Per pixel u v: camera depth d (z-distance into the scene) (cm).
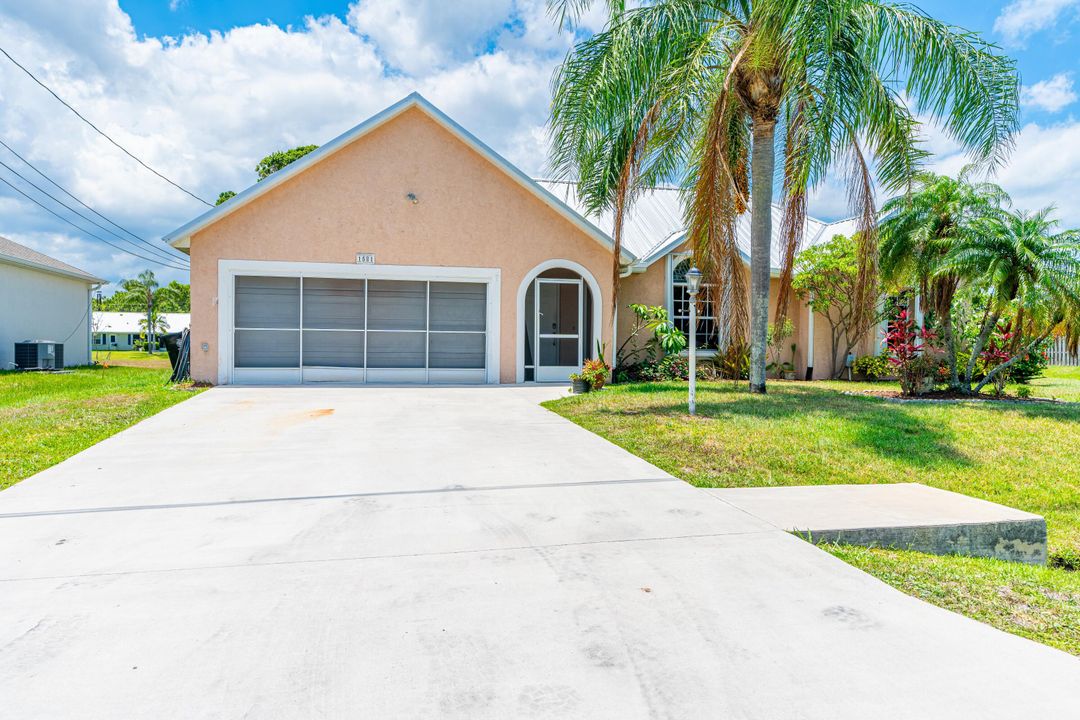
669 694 246
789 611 321
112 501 500
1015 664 276
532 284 1514
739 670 264
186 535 423
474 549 404
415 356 1453
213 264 1339
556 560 387
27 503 493
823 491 574
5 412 920
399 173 1409
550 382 1512
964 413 991
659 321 1585
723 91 1004
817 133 995
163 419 901
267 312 1388
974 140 1025
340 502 505
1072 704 245
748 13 1089
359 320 1428
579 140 1060
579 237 1484
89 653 269
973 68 990
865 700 244
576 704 238
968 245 1166
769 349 1750
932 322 1359
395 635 289
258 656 269
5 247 2312
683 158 1218
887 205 1323
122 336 7006
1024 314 1210
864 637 296
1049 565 521
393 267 1410
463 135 1400
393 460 656
